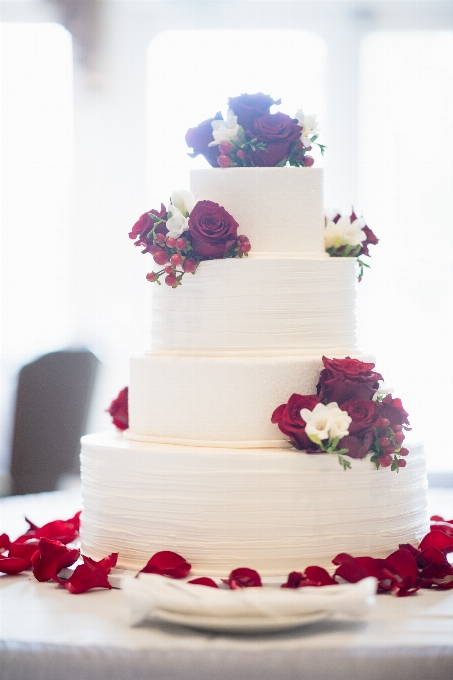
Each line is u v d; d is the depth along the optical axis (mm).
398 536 2467
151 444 2508
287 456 2291
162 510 2350
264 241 2557
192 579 2211
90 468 2545
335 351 2533
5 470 7055
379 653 1835
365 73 7398
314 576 2209
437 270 7375
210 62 7363
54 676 1855
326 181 7422
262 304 2457
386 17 7363
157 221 2498
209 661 1821
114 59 7379
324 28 7371
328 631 1977
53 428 5684
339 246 2734
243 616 1919
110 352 7449
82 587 2348
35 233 7441
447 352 7367
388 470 2422
